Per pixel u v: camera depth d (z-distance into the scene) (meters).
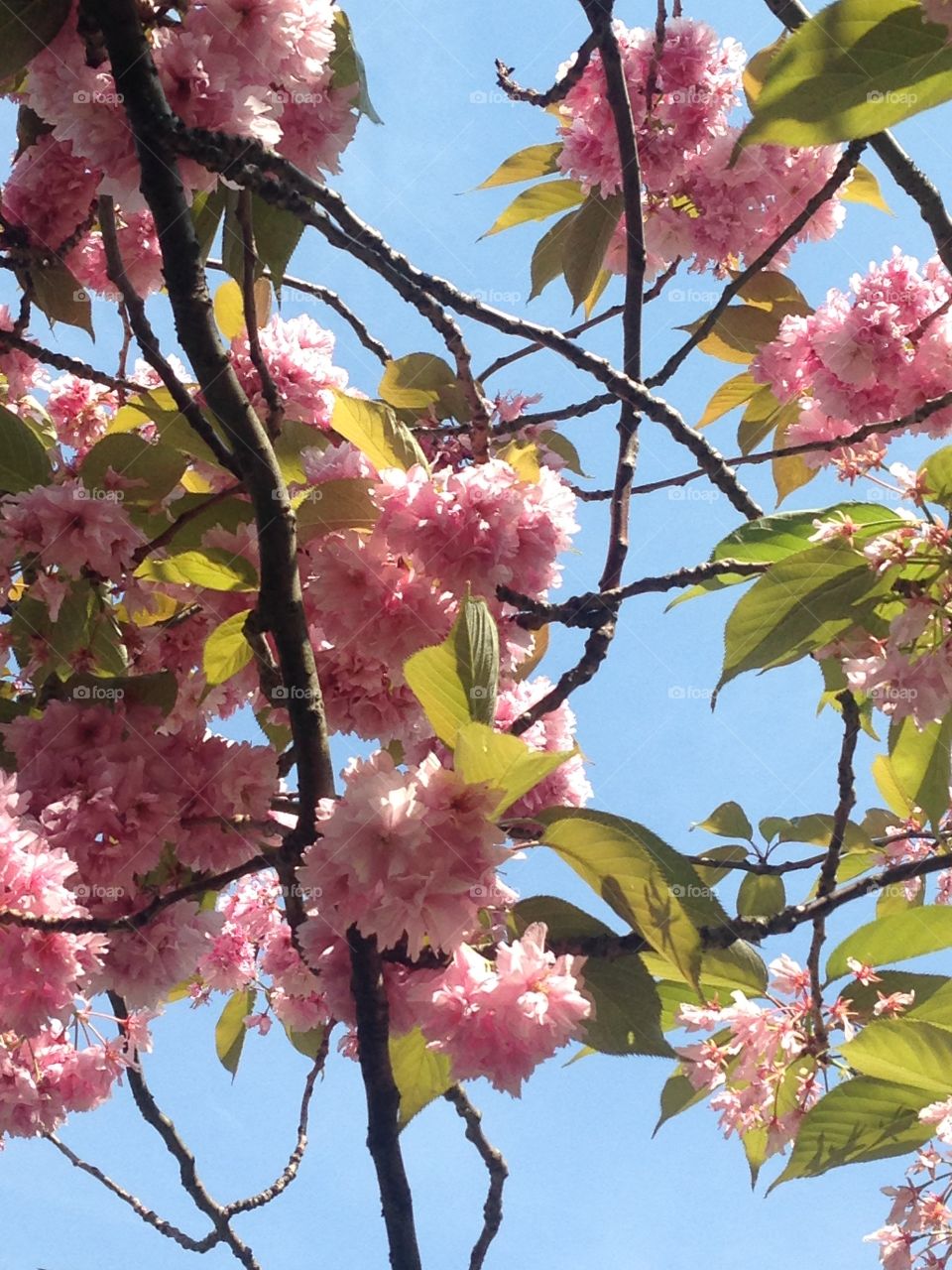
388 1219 0.97
